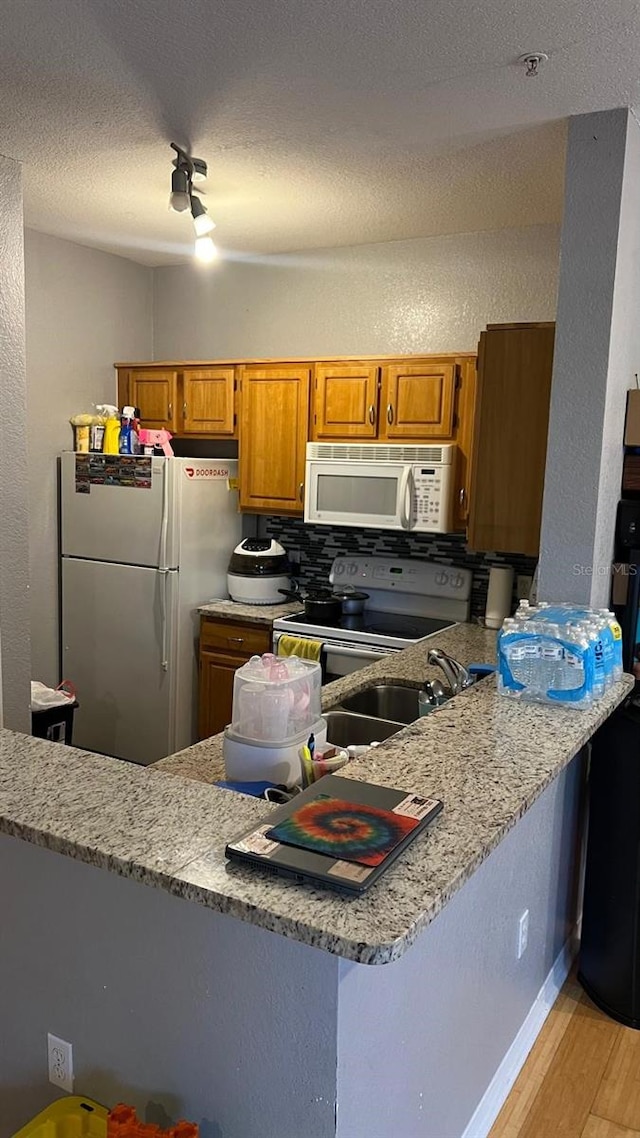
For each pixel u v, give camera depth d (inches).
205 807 53.9
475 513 118.7
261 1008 48.8
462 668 92.9
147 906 52.6
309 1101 48.1
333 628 141.4
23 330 112.0
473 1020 72.5
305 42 74.8
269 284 167.9
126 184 120.2
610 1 66.3
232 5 68.5
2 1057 62.3
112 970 55.1
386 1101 55.0
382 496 142.0
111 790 56.4
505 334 114.0
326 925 39.8
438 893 42.9
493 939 75.7
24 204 132.0
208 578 161.2
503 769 61.7
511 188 117.1
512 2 66.8
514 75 80.1
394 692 109.3
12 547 112.8
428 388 139.8
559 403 92.8
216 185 117.6
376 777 59.7
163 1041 53.4
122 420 160.1
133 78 83.4
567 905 101.7
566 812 97.3
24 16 71.1
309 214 133.0
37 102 89.7
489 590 141.0
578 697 78.4
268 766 68.3
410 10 68.7
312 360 150.6
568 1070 86.4
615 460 97.1
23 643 116.0
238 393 161.0
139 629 156.6
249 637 150.9
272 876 44.6
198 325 178.9
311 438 152.9
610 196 88.4
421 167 108.5
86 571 162.2
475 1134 75.4
